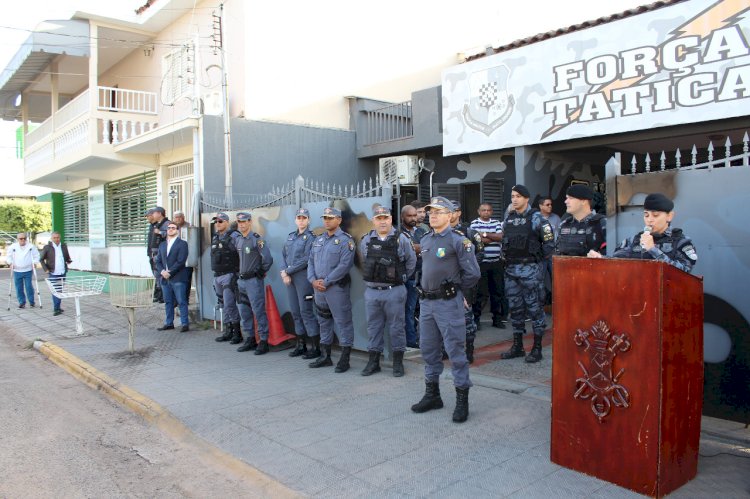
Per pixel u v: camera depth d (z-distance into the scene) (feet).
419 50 48.62
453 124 34.12
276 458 14.14
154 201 47.26
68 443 15.92
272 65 39.81
